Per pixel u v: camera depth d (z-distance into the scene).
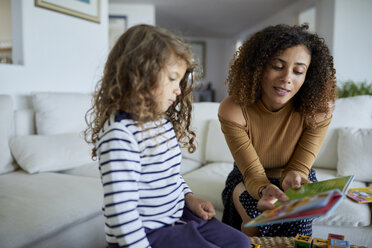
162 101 0.90
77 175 2.01
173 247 0.86
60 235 1.39
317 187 0.93
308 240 1.03
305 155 1.33
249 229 1.33
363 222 1.44
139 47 0.86
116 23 5.54
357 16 4.28
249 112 1.35
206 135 2.35
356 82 4.31
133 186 0.82
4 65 2.23
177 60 0.89
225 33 8.56
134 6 5.55
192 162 2.30
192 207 1.05
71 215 1.40
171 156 0.97
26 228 1.21
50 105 2.23
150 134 0.90
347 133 1.93
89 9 3.04
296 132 1.36
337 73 4.36
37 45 2.51
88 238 1.55
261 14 6.35
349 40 4.32
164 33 0.91
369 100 2.12
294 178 1.15
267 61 1.19
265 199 1.05
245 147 1.34
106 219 0.88
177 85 0.92
